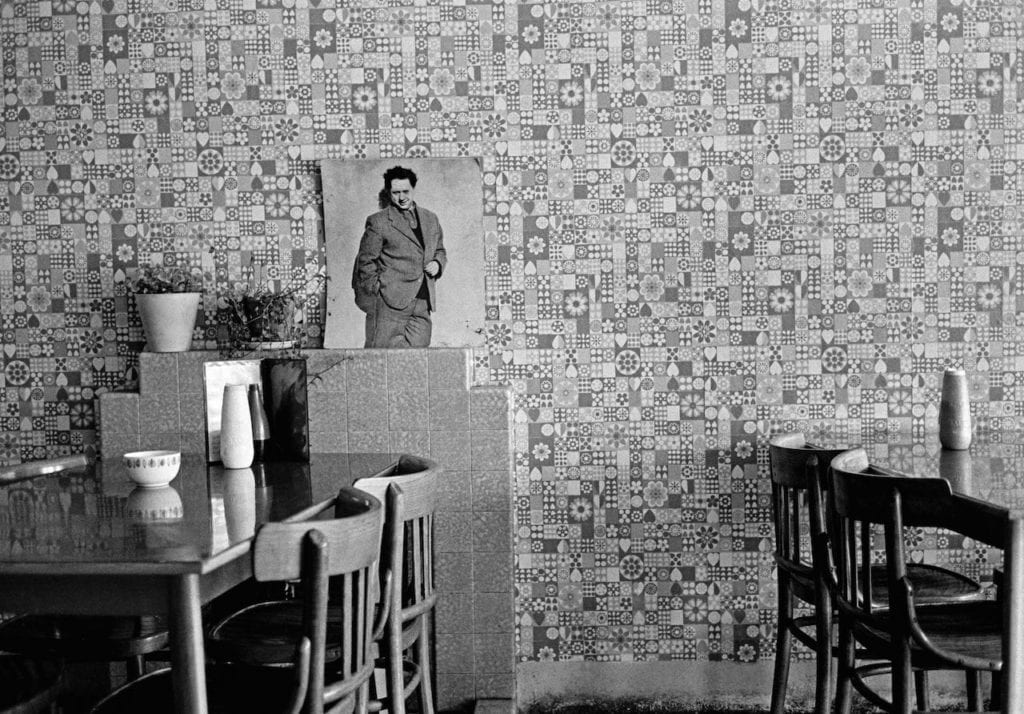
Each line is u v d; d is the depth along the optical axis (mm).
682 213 3826
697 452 3863
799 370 3838
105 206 3922
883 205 3807
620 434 3873
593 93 3824
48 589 2148
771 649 3877
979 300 3807
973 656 2480
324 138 3875
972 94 3779
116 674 3879
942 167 3793
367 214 3863
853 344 3830
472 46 3836
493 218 3857
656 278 3840
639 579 3891
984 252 3799
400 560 2625
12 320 3967
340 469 3338
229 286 3914
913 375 3830
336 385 3785
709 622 3889
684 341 3848
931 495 2496
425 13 3838
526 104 3834
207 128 3891
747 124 3809
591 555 3896
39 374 3973
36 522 2492
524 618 3918
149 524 2451
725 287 3836
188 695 2096
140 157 3908
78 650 2822
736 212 3822
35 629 2904
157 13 3879
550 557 3904
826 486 3135
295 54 3865
